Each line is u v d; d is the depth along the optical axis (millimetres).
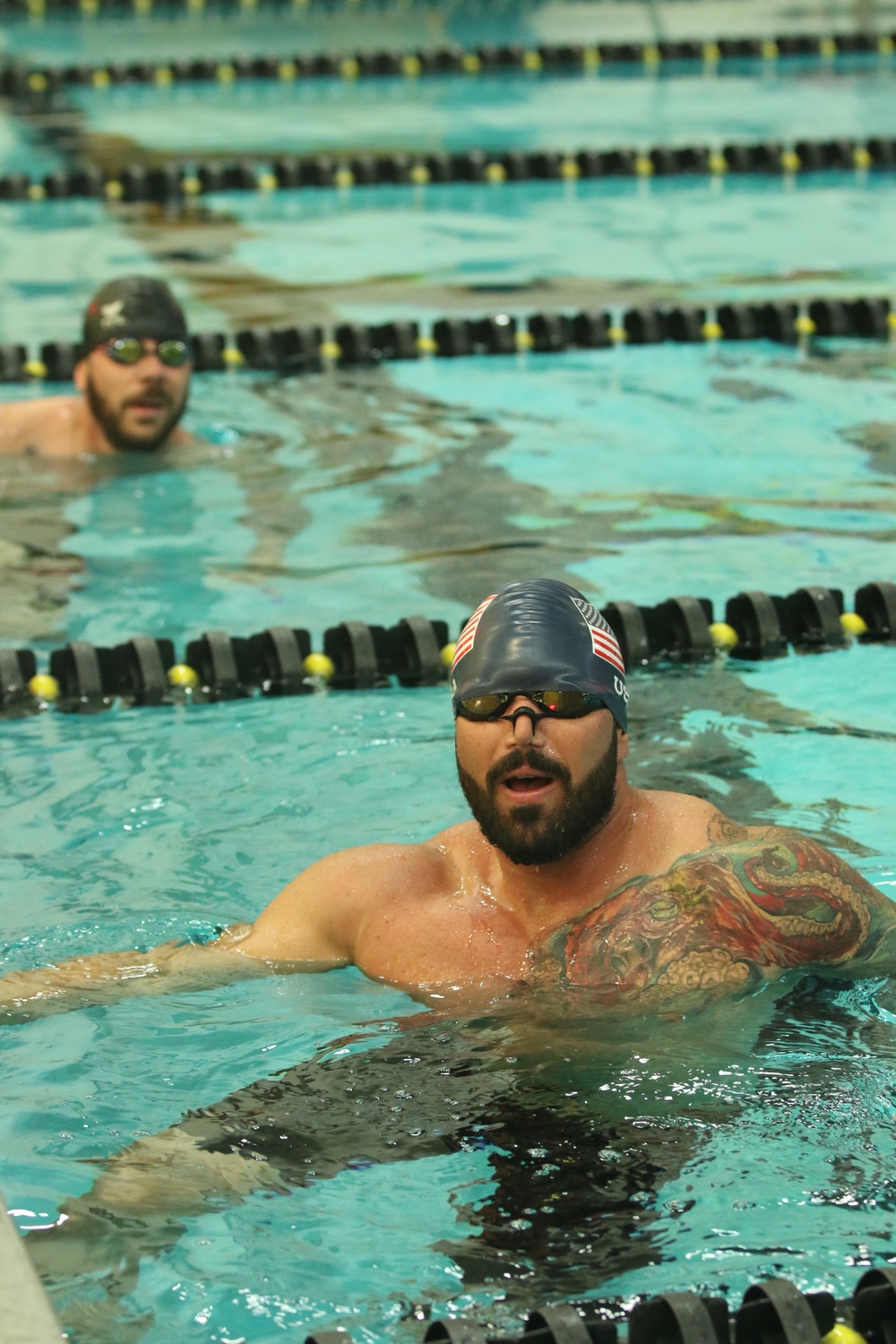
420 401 8336
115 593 5930
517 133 14453
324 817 4301
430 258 11055
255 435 7836
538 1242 2559
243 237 11734
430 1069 3027
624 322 9344
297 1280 2494
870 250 10875
